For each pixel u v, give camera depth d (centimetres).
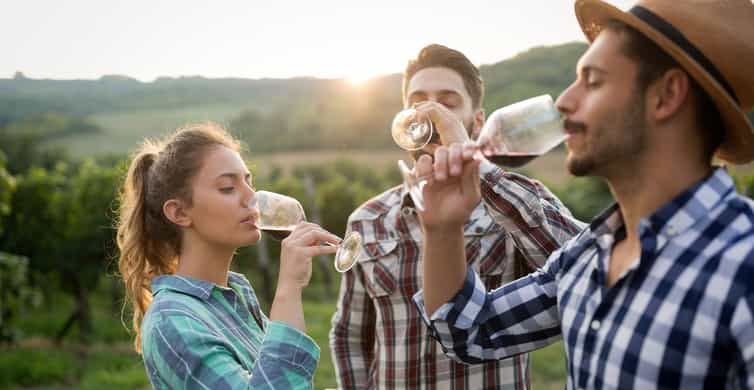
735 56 141
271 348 182
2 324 974
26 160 2517
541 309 174
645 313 140
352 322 298
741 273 131
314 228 197
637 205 149
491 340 178
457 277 173
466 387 261
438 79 269
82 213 1138
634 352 140
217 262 208
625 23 145
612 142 145
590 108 146
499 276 262
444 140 214
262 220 210
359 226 285
